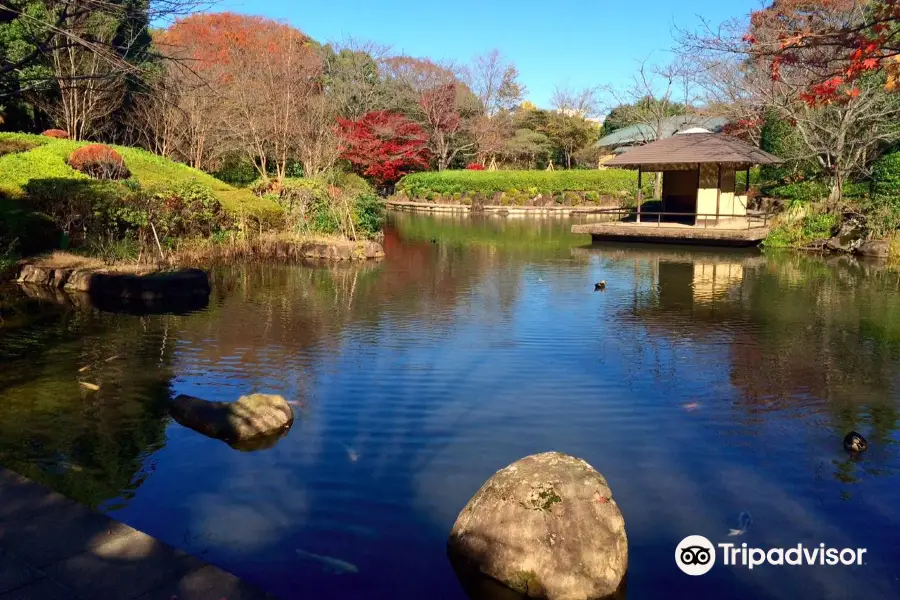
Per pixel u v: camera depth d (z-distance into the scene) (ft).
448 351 25.52
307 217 57.36
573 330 29.07
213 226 51.55
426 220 96.68
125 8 22.91
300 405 19.58
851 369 23.21
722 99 80.69
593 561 11.09
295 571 11.58
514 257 54.85
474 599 10.93
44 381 21.29
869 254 53.21
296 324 29.68
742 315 32.19
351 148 109.50
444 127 136.15
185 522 13.08
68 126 65.21
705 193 68.59
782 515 13.65
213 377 21.94
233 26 92.07
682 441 17.22
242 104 70.69
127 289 34.55
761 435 17.61
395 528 13.00
